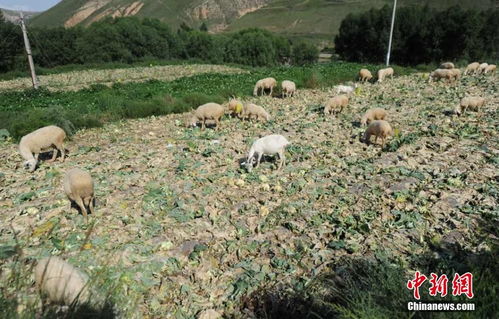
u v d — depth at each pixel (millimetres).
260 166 8500
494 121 10930
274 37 80688
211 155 9391
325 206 6469
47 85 29938
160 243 5496
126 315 3822
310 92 20000
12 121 13305
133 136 12086
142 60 56562
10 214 6547
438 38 43062
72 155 10078
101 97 18250
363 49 51312
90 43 54469
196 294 4512
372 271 4320
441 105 13836
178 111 16297
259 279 4684
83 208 6156
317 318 3910
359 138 10242
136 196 7094
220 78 27734
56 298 3740
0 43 44281
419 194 6562
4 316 3049
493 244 4621
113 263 4949
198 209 6508
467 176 7137
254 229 5848
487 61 34219
